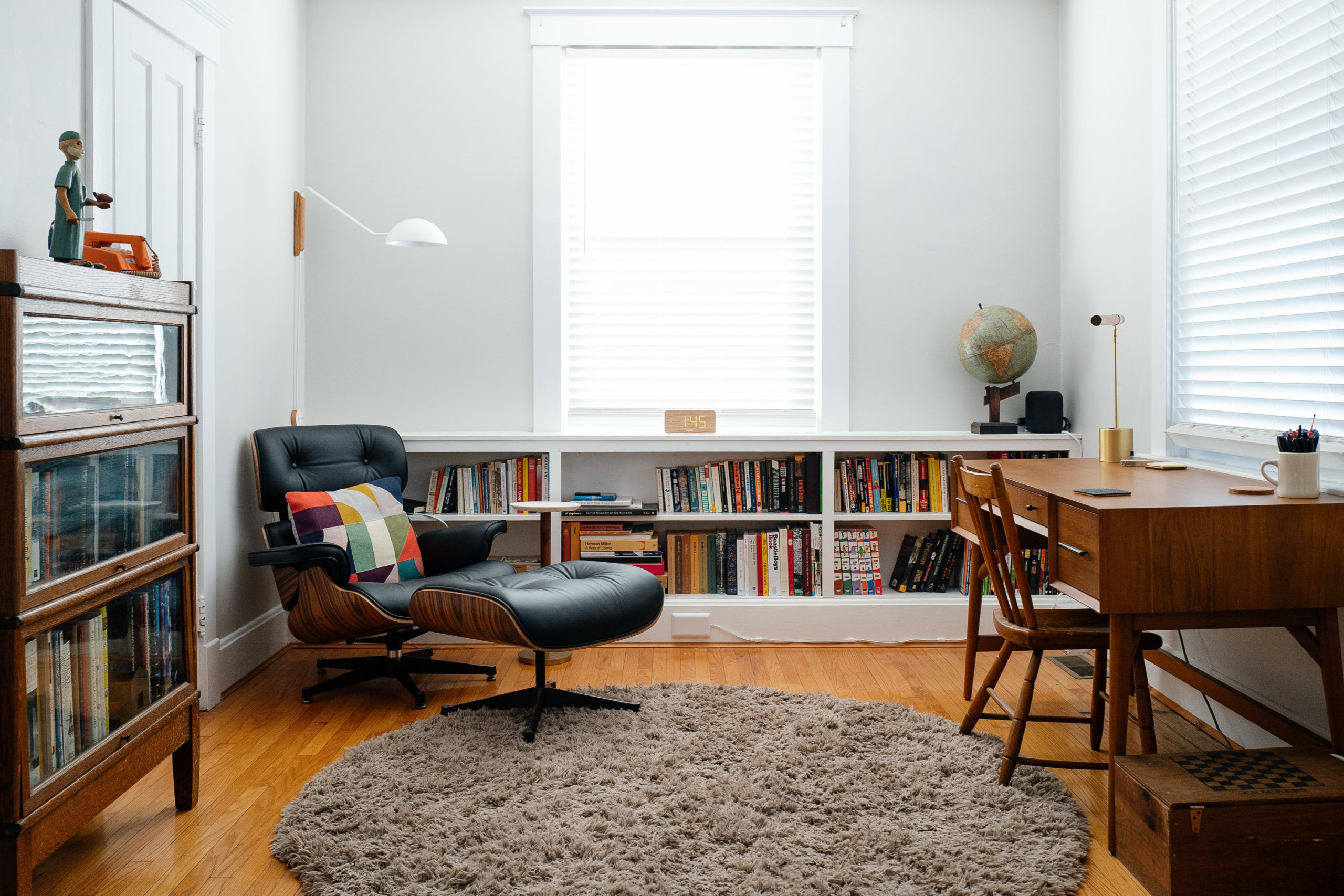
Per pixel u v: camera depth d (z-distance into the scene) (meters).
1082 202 3.60
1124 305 3.23
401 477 3.43
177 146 2.77
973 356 3.58
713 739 2.50
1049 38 3.82
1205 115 2.73
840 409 3.82
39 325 1.60
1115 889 1.77
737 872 1.81
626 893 1.73
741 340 3.89
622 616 2.64
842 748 2.43
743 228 3.88
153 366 1.99
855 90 3.82
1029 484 2.27
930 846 1.90
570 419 3.88
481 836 1.94
